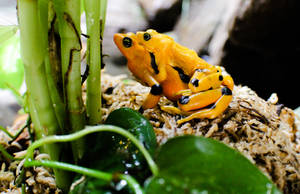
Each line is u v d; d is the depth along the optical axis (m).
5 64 0.30
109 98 0.30
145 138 0.24
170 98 0.27
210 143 0.23
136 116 0.25
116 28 0.75
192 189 0.21
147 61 0.27
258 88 0.51
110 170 0.24
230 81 0.27
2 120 0.48
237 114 0.27
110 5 0.82
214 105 0.26
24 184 0.26
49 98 0.24
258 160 0.26
